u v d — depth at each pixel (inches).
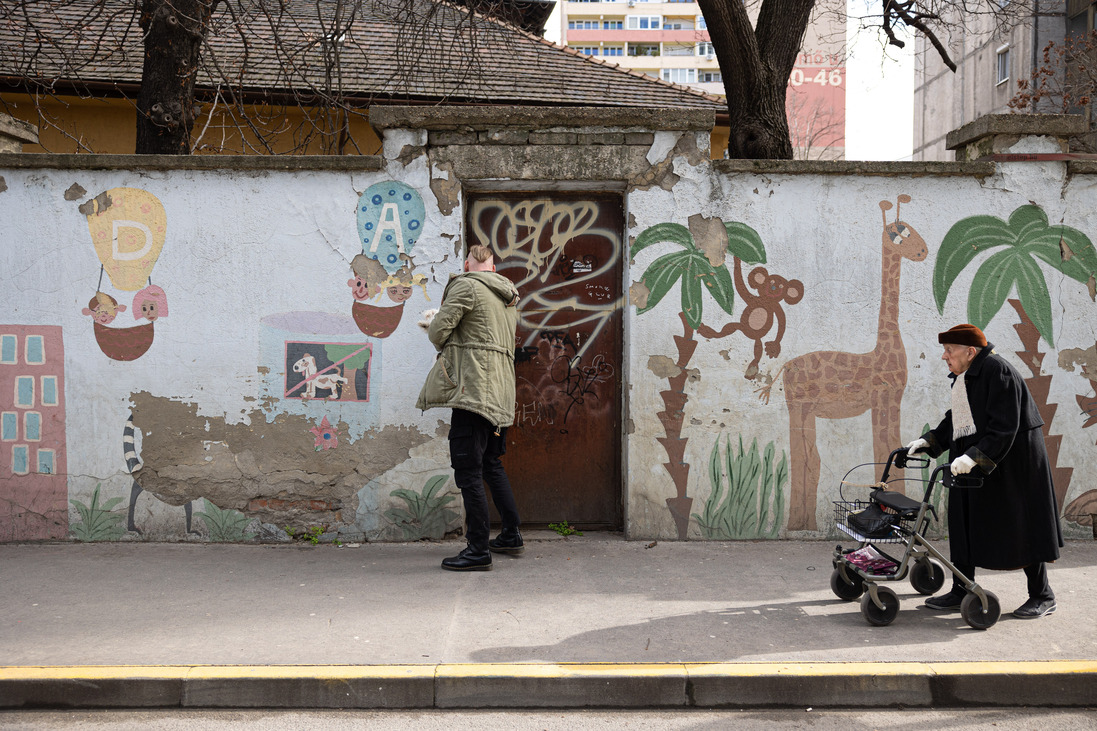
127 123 422.9
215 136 422.0
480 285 193.5
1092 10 922.1
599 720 130.6
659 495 223.5
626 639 150.9
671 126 218.2
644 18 3757.4
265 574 191.8
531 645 147.6
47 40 308.5
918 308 224.7
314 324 219.3
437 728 127.4
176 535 219.5
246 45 302.4
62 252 216.4
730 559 206.8
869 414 224.8
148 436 218.1
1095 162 222.5
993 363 161.6
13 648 145.3
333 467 219.9
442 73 380.8
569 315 231.3
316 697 134.1
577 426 232.8
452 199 218.5
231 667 137.2
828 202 223.0
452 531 221.6
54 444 217.5
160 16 261.6
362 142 429.7
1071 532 226.8
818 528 225.0
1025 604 167.8
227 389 218.7
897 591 184.2
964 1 449.7
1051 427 226.1
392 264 219.1
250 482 219.5
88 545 216.2
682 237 221.1
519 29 498.0
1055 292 225.5
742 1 273.0
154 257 217.5
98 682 133.3
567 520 233.6
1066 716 133.0
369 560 204.4
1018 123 223.0
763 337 223.1
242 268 218.4
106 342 217.3
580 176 218.8
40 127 414.0
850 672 136.1
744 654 143.9
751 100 283.0
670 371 222.1
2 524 217.3
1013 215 224.5
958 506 168.1
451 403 190.2
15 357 216.5
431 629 155.7
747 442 223.8
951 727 128.8
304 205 218.4
